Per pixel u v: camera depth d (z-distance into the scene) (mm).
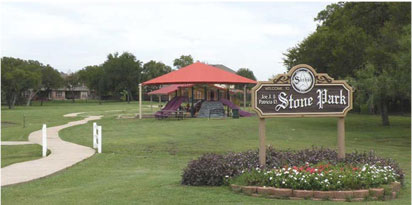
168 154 14625
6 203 7387
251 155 9602
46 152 14719
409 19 25094
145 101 104125
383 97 24266
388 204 6902
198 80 33719
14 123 33781
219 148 16172
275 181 7652
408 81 18438
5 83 65938
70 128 25422
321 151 10117
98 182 9336
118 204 7051
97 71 102875
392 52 24422
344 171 7977
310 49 32156
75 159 13133
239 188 7797
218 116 34625
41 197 7836
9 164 12570
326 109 9258
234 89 71375
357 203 6969
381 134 23000
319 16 45781
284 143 17953
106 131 23375
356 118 37062
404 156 14867
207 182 8500
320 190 7328
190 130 23328
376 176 7750
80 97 133875
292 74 9094
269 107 8984
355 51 28672
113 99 113625
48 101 111688
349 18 31359
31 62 94500
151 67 106188
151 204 7020
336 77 31203
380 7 29172
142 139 19188
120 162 12758
